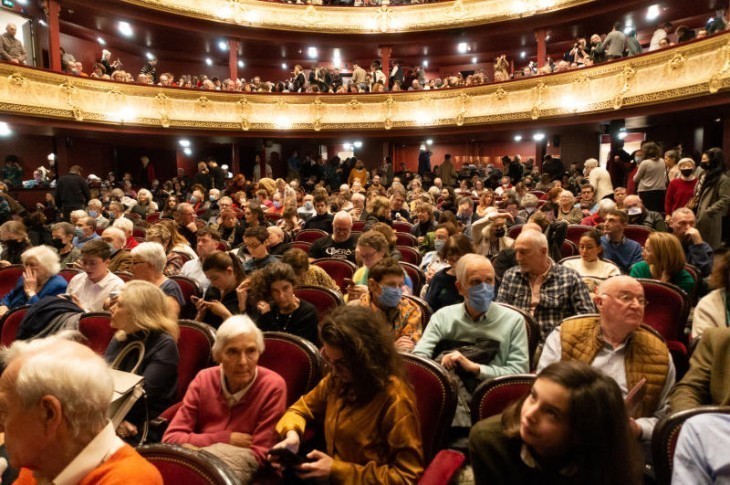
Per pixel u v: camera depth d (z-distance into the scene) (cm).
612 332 254
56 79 1235
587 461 147
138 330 284
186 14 1539
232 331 236
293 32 1714
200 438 232
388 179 1555
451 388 232
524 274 365
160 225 595
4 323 388
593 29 1562
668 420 185
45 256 432
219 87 1614
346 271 530
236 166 1727
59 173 1397
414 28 1705
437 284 397
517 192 1157
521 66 1936
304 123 1627
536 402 150
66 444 128
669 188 700
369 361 201
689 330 386
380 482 192
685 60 1052
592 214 732
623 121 1249
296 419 232
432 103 1570
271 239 605
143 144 1689
